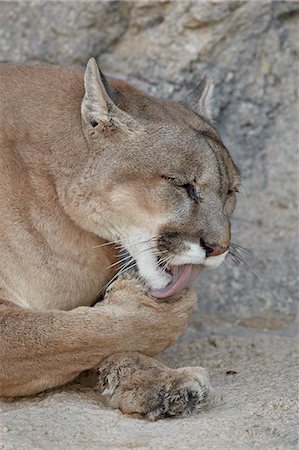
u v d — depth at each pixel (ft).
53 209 35.58
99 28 50.52
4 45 50.88
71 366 33.88
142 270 35.40
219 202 35.40
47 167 35.65
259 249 49.78
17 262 35.17
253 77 50.80
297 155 50.65
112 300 35.01
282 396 34.45
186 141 35.45
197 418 32.73
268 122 50.98
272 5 50.39
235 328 46.85
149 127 35.47
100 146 35.32
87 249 36.14
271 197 50.52
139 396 33.06
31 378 33.68
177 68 50.39
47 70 38.27
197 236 34.76
